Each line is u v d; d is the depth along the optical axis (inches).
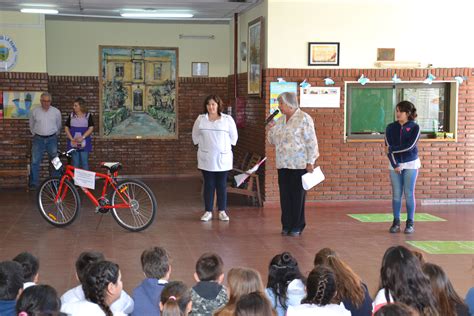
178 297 140.6
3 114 485.4
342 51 406.0
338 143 410.9
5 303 138.1
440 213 389.4
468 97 417.1
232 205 413.4
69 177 344.5
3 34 479.2
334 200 414.3
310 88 404.2
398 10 408.2
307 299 142.3
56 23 526.3
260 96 407.5
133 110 547.8
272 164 403.9
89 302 141.8
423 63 412.5
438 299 146.6
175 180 537.0
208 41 551.2
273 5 398.6
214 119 358.6
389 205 415.2
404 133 329.4
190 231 333.1
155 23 542.3
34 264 166.9
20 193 456.8
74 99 534.9
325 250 173.3
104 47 536.1
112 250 291.6
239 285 143.3
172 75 550.0
